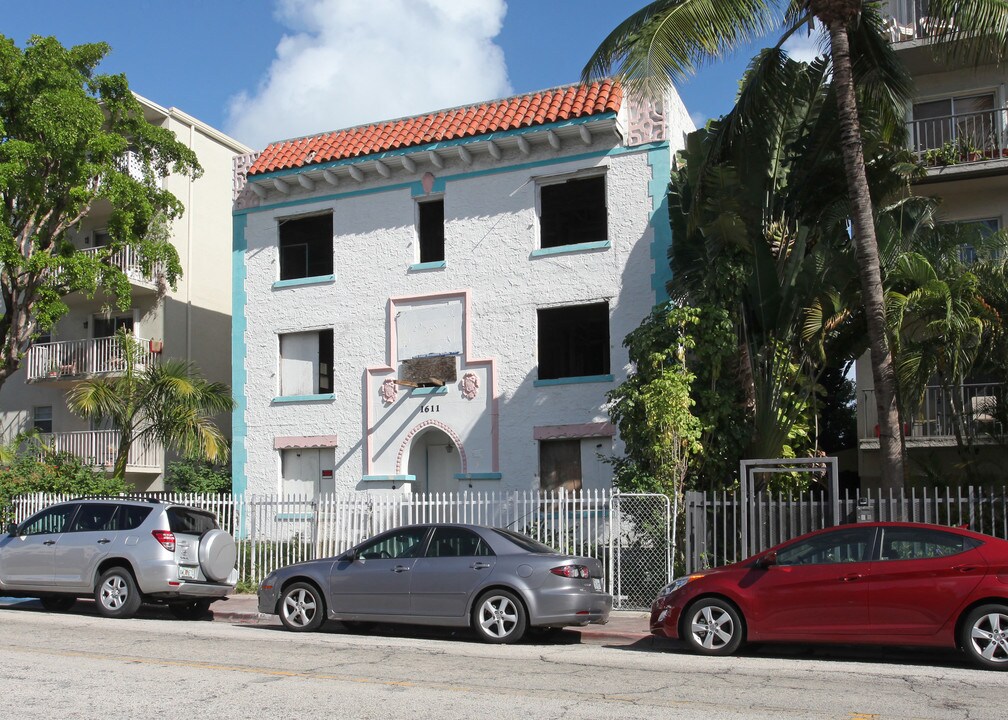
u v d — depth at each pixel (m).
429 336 21.59
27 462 21.38
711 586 11.31
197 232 28.62
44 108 20.53
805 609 10.80
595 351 20.50
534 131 20.58
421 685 8.97
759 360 17.53
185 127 28.61
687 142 19.75
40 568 14.82
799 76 16.75
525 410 20.52
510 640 12.04
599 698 8.44
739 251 17.42
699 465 17.27
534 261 20.84
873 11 16.02
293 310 23.05
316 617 13.03
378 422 21.84
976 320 15.41
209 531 14.91
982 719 7.66
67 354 27.16
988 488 16.58
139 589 14.27
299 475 22.69
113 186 21.52
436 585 12.41
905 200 18.05
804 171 17.77
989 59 16.12
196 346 28.16
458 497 17.44
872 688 9.04
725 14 14.74
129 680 9.04
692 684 9.22
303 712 7.70
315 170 22.58
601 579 12.69
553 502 16.41
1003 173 19.69
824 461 14.45
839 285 17.16
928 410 18.95
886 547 10.74
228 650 11.14
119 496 20.61
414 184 22.16
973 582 10.20
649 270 19.81
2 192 21.08
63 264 20.98
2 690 8.50
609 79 20.67
